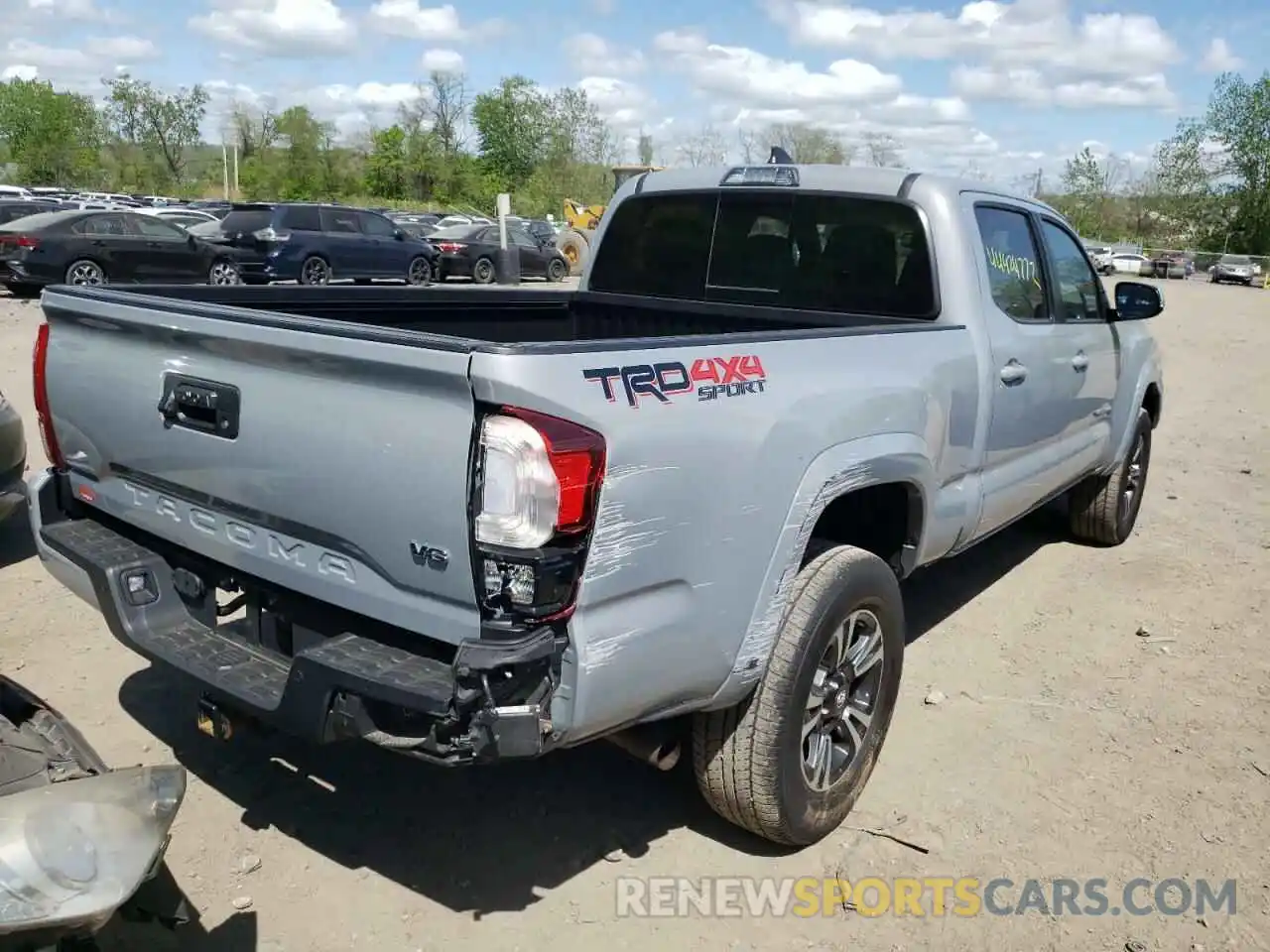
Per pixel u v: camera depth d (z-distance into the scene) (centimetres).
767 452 278
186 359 284
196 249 1914
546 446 222
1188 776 378
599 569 237
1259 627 520
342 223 2148
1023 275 453
